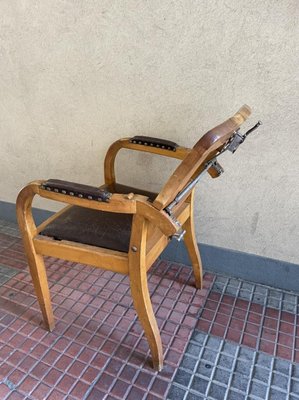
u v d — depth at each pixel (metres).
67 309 1.41
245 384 1.11
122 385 1.10
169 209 0.89
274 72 1.17
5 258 1.75
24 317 1.37
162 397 1.06
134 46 1.30
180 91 1.32
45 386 1.10
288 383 1.11
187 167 0.79
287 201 1.37
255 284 1.57
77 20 1.34
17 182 1.93
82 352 1.22
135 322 1.35
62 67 1.47
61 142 1.67
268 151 1.30
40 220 2.00
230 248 1.57
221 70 1.23
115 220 1.13
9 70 1.58
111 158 1.41
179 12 1.19
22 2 1.39
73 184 0.96
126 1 1.24
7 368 1.16
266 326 1.33
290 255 1.47
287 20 1.09
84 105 1.52
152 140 1.31
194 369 1.16
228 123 0.84
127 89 1.40
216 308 1.42
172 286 1.54
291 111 1.21
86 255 1.06
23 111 1.67
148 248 1.03
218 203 1.48
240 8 1.12
